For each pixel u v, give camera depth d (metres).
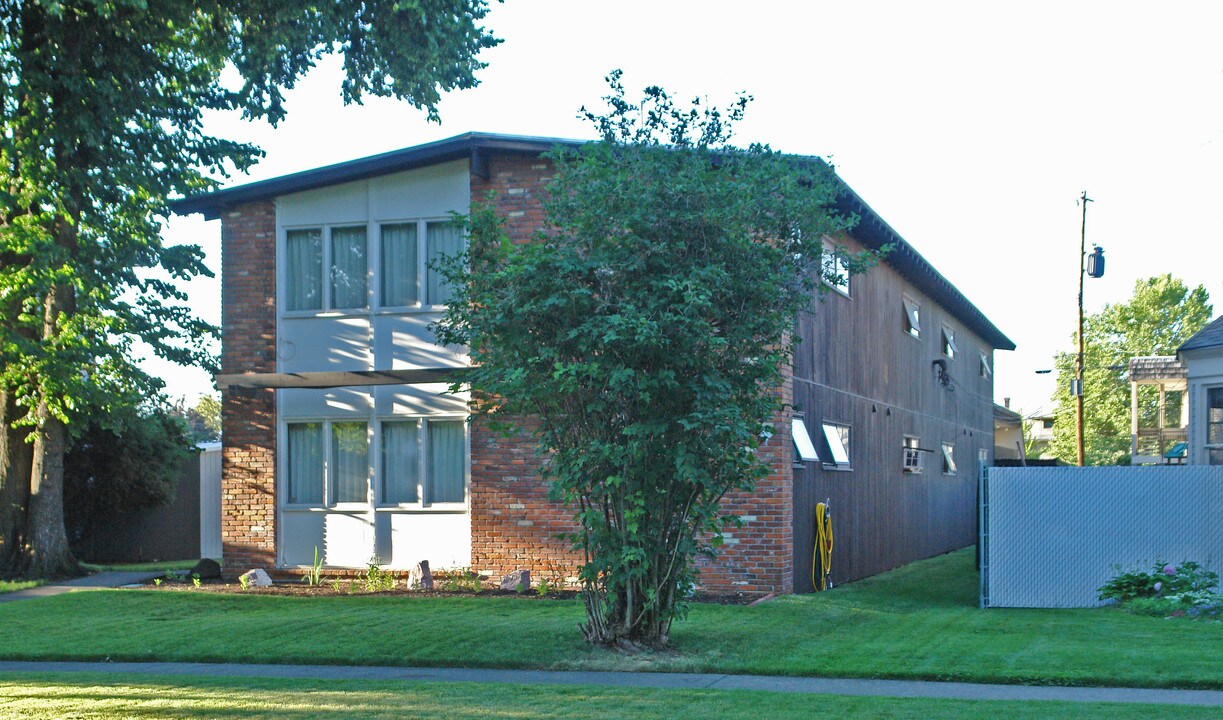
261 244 18.44
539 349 11.06
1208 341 23.30
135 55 17.97
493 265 11.73
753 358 11.45
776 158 11.79
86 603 15.87
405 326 17.83
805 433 17.03
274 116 18.98
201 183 19.92
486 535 17.20
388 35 17.72
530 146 17.08
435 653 11.45
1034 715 8.12
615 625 11.52
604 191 10.98
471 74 18.89
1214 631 12.36
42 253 18.03
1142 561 15.46
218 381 18.09
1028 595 15.66
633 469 10.95
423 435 17.73
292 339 18.25
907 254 22.52
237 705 8.70
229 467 18.38
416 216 17.81
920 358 26.44
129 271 21.28
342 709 8.51
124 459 27.14
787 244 11.67
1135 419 38.66
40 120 17.70
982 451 35.56
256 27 17.61
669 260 10.98
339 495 18.12
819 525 17.58
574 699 8.98
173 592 16.80
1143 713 8.19
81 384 19.42
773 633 12.48
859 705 8.62
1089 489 15.62
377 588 16.73
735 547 15.88
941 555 27.64
